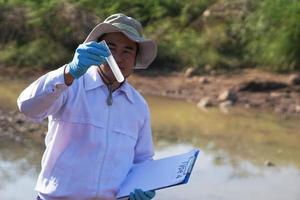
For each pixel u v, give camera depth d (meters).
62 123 4.23
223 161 10.38
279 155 11.02
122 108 4.35
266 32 18.27
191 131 12.05
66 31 17.00
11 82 14.72
